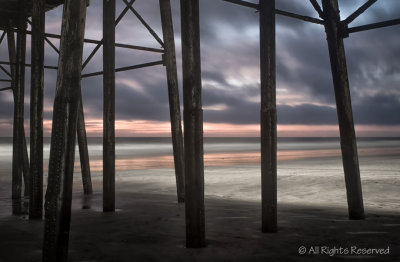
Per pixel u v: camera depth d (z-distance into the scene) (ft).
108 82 20.49
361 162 53.62
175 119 23.79
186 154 12.85
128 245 13.48
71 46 10.59
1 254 12.72
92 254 12.52
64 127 10.52
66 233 10.58
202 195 12.97
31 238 14.79
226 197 26.99
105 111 20.43
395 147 128.88
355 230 15.26
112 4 20.89
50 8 27.22
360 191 17.61
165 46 24.04
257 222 16.85
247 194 28.40
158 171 49.24
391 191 26.94
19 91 27.02
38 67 19.36
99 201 24.35
